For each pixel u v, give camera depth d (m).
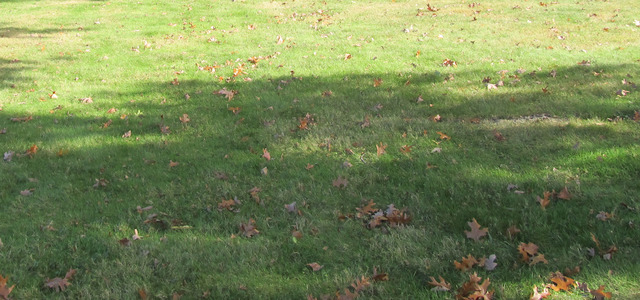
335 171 5.38
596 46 9.70
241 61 9.80
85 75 9.26
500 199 4.66
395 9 14.38
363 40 11.02
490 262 3.79
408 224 4.40
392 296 3.54
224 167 5.58
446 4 14.76
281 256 4.03
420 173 5.23
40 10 15.96
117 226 4.51
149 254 4.12
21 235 4.40
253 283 3.75
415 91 7.73
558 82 7.74
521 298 3.41
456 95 7.43
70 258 4.11
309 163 5.58
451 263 3.88
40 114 7.36
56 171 5.61
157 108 7.49
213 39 11.55
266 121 6.80
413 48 10.15
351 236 4.27
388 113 6.90
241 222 4.50
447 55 9.52
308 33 11.91
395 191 4.93
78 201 4.98
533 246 3.91
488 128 6.23
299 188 5.06
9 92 8.40
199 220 4.60
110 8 15.80
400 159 5.55
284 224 4.50
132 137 6.48
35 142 6.35
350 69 8.91
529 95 7.23
